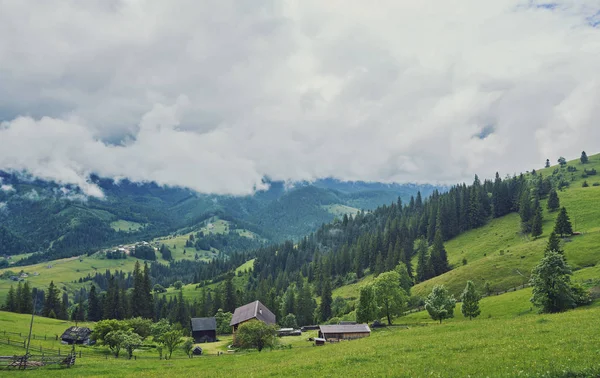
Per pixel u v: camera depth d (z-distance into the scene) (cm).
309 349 7394
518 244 18688
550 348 3672
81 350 9300
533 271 8875
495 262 15212
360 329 10212
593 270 11319
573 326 4791
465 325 6981
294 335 13512
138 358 8769
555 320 5612
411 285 17075
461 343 4691
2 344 8206
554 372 2869
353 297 19862
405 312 13838
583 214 19700
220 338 14900
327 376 3816
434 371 3362
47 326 12612
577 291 8650
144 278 18425
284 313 18638
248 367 5359
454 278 15088
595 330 4334
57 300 18725
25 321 12950
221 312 16900
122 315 17462
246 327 8406
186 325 18588
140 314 17800
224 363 6456
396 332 7706
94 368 6412
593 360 3044
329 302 18150
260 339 8350
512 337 4625
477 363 3475
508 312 10225
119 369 6288
